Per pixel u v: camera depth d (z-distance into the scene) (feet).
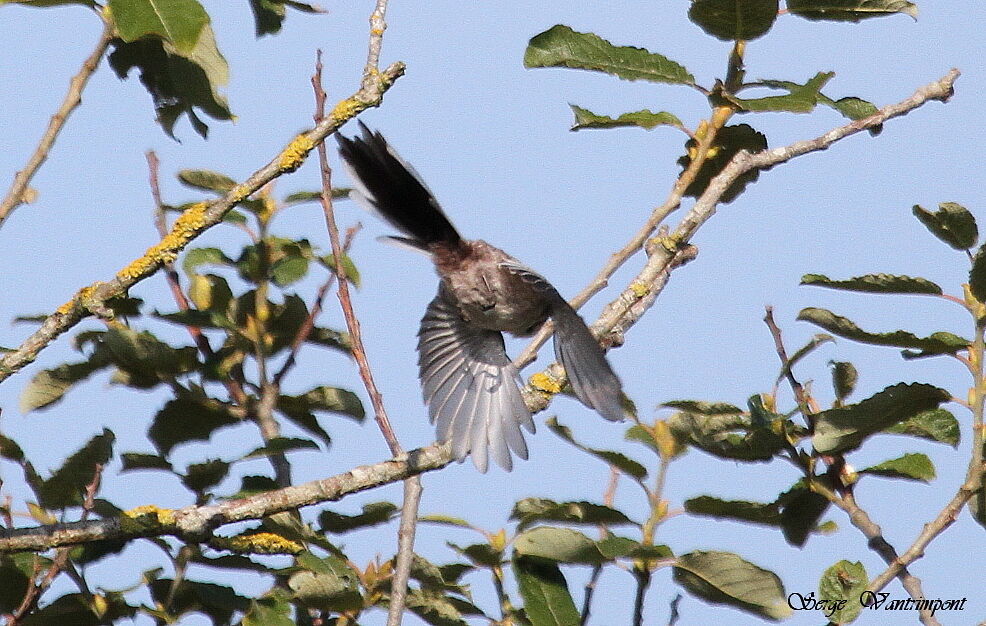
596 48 37.35
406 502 32.17
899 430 34.99
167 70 38.04
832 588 31.89
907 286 33.58
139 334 34.91
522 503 34.60
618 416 30.48
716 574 32.19
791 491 33.83
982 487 32.17
